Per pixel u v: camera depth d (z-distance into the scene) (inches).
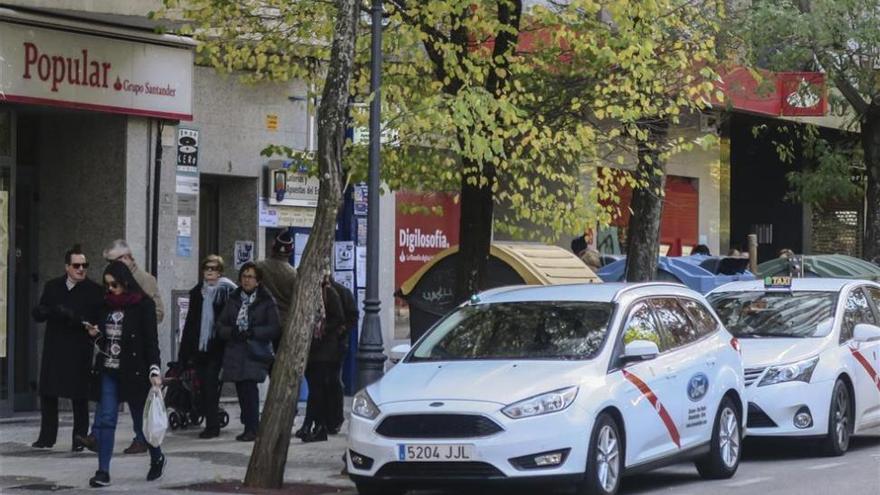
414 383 550.6
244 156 951.6
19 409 855.7
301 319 597.0
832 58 1151.6
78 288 694.5
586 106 730.2
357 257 991.6
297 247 988.6
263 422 596.1
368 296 637.9
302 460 685.3
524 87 728.3
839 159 1283.2
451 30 721.6
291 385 597.9
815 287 779.4
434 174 763.4
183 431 791.7
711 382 630.5
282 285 778.2
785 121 1425.9
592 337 573.9
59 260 874.8
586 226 717.9
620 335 578.9
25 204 878.4
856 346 750.5
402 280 1064.2
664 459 588.7
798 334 741.9
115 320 595.8
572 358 562.9
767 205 1653.5
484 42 735.1
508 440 518.3
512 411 522.6
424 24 713.0
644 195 885.8
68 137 874.8
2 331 816.3
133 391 596.1
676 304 640.4
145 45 855.7
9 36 781.9
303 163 790.5
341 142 594.9
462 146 693.9
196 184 912.9
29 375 868.0
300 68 800.3
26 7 776.9
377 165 636.7
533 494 585.9
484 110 655.8
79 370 696.4
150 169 868.6
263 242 965.8
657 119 765.3
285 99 978.1
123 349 593.0
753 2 1109.1
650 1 714.2
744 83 1128.8
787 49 1122.7
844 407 730.8
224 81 938.7
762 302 772.6
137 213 861.2
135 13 774.5
